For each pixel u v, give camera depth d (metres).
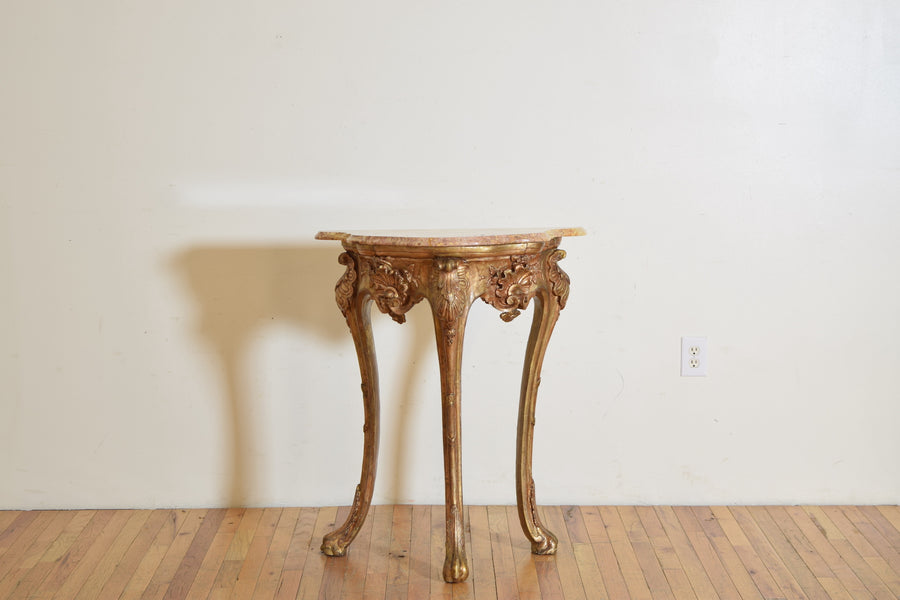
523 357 2.35
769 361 2.35
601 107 2.26
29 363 2.34
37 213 2.28
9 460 2.38
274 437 2.39
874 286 2.32
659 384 2.36
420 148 2.27
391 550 2.11
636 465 2.39
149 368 2.35
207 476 2.40
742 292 2.32
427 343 2.34
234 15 2.22
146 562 2.05
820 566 2.01
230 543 2.16
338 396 2.37
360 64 2.24
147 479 2.39
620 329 2.34
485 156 2.27
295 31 2.23
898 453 2.38
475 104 2.26
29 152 2.26
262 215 2.30
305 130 2.26
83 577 1.97
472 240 1.71
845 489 2.39
